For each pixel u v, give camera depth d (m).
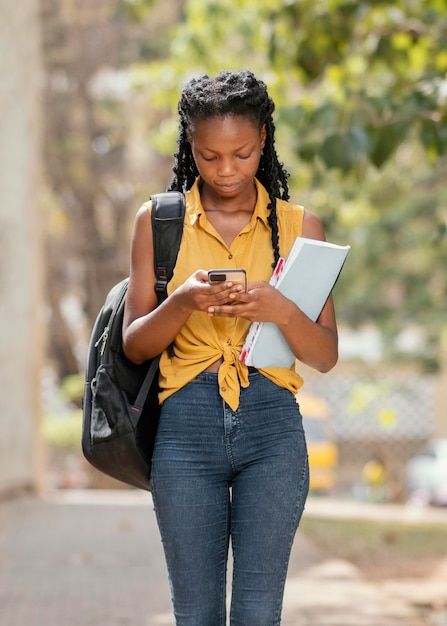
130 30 41.50
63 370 45.22
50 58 41.06
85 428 6.92
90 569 13.95
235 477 6.60
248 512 6.45
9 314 22.86
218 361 6.57
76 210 42.31
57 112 41.53
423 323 43.50
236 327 6.58
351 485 51.75
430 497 40.28
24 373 23.30
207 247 6.62
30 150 23.17
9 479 22.94
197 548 6.46
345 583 13.71
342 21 16.44
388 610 12.09
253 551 6.42
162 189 42.09
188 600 6.50
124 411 6.70
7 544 15.85
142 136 43.31
